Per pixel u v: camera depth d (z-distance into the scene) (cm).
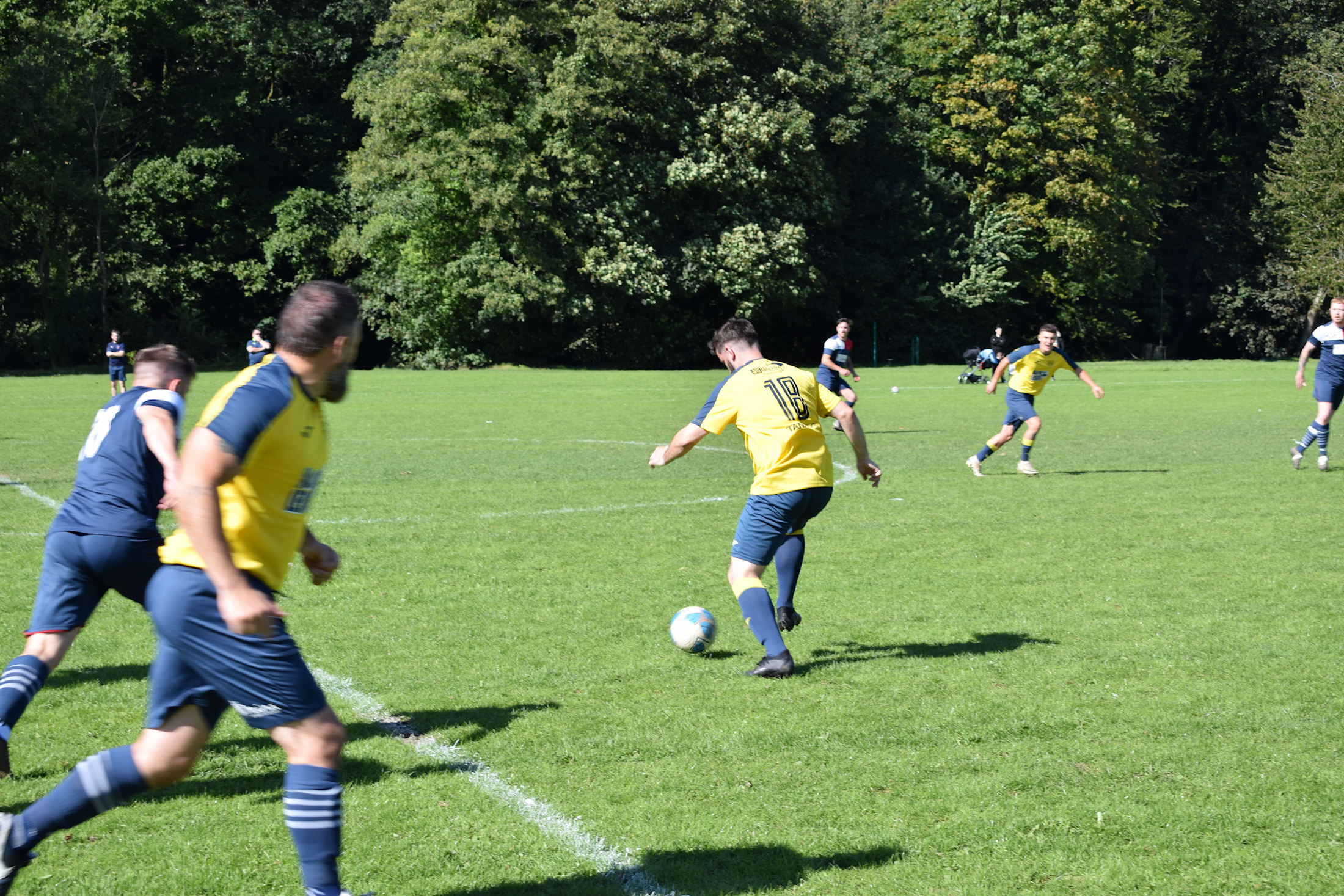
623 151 4594
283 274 4962
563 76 4238
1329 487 1189
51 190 4172
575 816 386
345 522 995
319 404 315
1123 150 5103
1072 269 5175
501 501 1124
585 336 4716
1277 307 5478
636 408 2442
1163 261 5897
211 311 5038
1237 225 5759
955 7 5234
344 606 689
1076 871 344
